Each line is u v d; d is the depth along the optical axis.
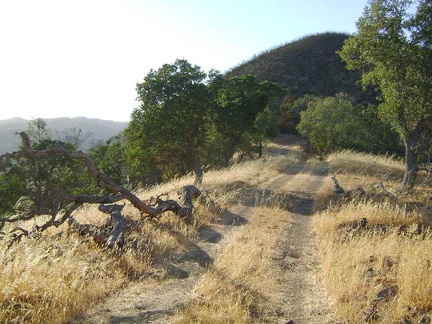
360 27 12.40
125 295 4.89
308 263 6.52
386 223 8.26
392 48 11.70
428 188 13.77
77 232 6.62
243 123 21.55
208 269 5.86
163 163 16.27
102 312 4.35
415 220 8.37
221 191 12.60
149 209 8.14
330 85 69.75
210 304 4.61
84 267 4.99
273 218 9.52
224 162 25.47
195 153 15.40
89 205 10.50
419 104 11.93
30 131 34.31
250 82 22.17
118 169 33.38
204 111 15.20
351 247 6.59
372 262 5.82
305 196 12.73
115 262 5.76
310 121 40.50
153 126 14.50
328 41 83.25
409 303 4.39
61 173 29.11
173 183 14.41
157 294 4.95
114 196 7.54
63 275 4.72
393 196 11.16
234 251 6.54
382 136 31.72
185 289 5.15
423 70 11.74
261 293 5.09
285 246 7.42
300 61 77.50
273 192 13.09
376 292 4.70
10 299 4.12
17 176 26.48
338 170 17.80
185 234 7.73
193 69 14.86
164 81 14.46
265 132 31.23
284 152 43.22
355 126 31.45
